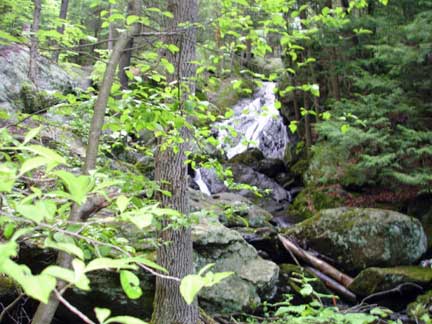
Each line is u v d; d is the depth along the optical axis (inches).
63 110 90.8
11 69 305.6
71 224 39.3
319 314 109.0
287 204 440.5
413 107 340.2
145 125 79.0
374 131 348.5
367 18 363.3
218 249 216.4
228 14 99.0
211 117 107.8
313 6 416.2
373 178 378.9
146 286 174.1
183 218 96.3
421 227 299.3
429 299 233.8
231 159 521.3
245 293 204.7
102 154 113.3
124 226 178.1
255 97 622.8
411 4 359.6
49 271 25.4
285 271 265.9
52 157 30.5
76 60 605.3
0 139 46.1
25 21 358.6
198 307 186.5
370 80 347.9
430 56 348.2
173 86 110.3
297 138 525.0
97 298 168.4
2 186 28.0
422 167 346.6
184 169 156.7
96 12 637.9
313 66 456.4
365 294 254.4
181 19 139.3
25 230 29.5
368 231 288.8
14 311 159.9
